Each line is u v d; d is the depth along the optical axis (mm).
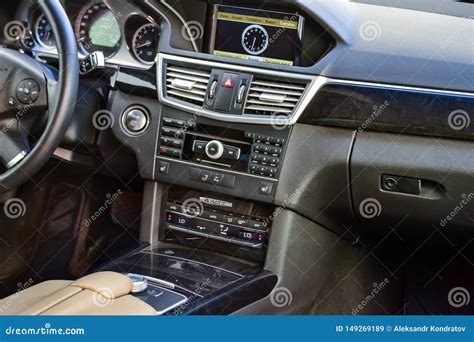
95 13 2039
